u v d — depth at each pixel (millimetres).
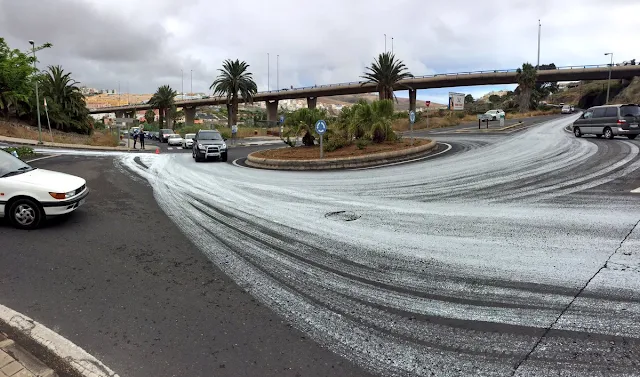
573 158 14023
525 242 5703
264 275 4793
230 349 3295
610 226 6289
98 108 143125
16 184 6648
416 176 12164
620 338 3316
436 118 49562
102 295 4270
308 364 3090
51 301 4121
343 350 3273
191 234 6480
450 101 48875
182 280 4660
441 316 3773
